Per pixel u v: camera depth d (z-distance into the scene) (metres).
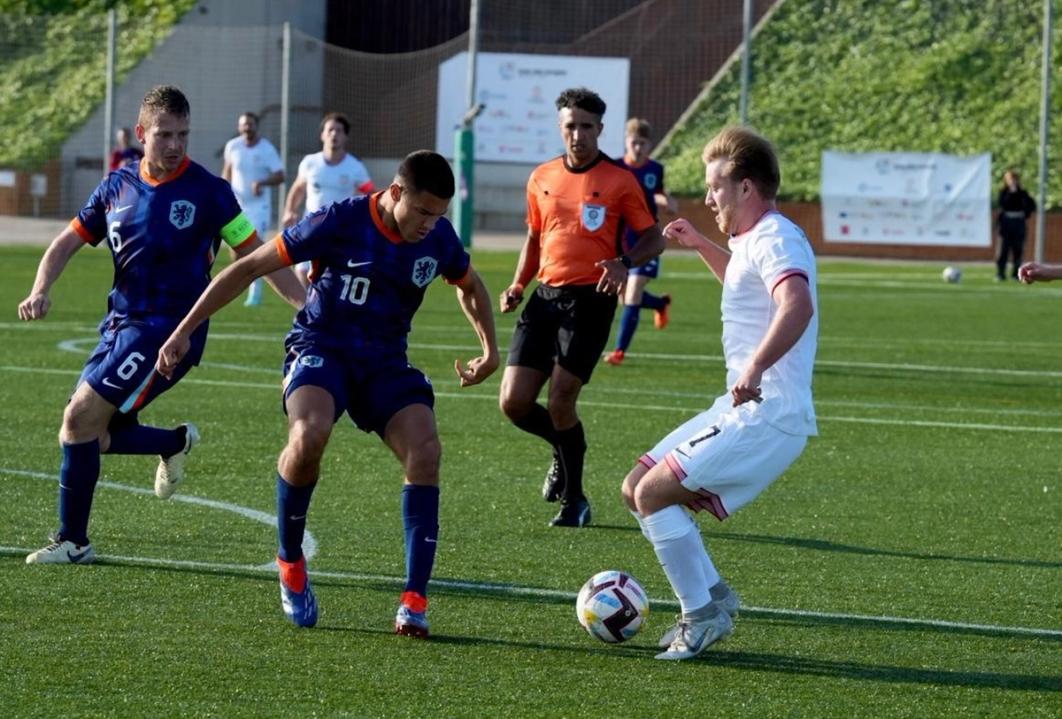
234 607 10.82
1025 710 8.89
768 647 10.18
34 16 74.50
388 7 74.38
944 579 12.33
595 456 18.23
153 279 12.25
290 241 10.29
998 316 39.66
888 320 38.12
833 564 12.80
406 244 10.35
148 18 73.38
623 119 68.06
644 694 9.03
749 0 57.06
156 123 12.11
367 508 14.65
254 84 71.25
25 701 8.54
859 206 63.72
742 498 9.76
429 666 9.50
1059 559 13.16
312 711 8.51
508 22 74.75
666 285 48.28
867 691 9.22
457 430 19.67
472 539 13.50
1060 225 63.44
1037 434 20.55
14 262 49.34
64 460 11.99
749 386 9.09
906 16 73.81
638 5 76.00
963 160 62.25
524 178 70.19
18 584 11.30
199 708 8.50
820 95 71.12
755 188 9.73
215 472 16.34
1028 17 72.00
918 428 20.91
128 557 12.34
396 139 71.94
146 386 12.15
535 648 10.02
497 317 36.16
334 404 10.23
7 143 70.12
